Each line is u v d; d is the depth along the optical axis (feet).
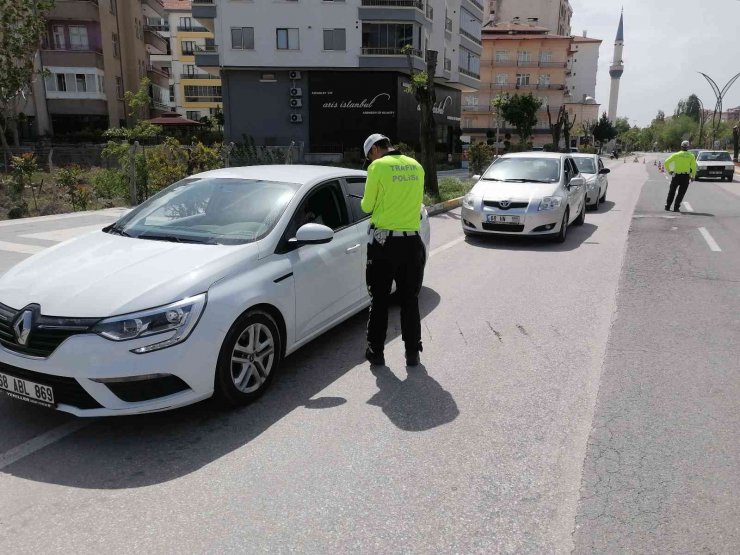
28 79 83.41
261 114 128.57
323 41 123.34
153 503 9.61
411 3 123.95
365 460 10.85
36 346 11.07
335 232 16.42
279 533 8.87
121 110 148.46
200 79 302.86
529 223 31.96
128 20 150.92
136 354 10.85
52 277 12.23
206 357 11.67
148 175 50.52
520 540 8.71
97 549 8.53
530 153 38.42
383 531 8.92
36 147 104.88
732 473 10.40
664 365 15.34
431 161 52.95
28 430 11.99
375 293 15.05
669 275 25.48
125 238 14.30
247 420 12.40
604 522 9.11
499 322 18.98
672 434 11.78
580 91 354.95
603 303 21.17
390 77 127.54
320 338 17.49
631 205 53.78
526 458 10.92
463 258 29.27
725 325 18.62
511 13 332.60
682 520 9.14
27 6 80.28
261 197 15.28
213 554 8.43
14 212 42.78
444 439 11.61
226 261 12.72
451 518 9.22
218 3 121.60
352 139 129.59
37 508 9.48
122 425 12.19
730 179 92.84
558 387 14.02
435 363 15.55
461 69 160.15
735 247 31.96
